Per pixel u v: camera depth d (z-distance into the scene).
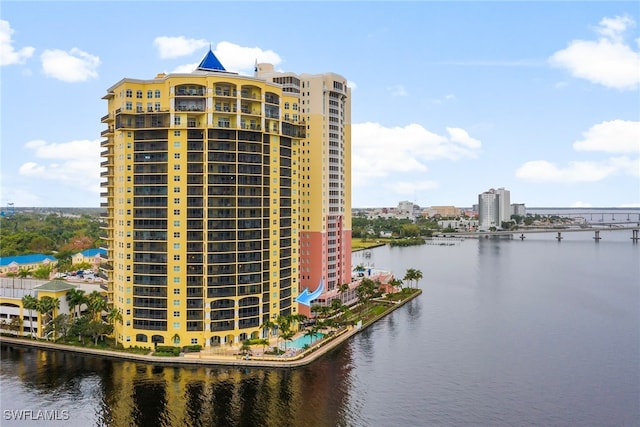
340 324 198.00
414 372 150.88
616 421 121.00
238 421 119.00
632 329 198.38
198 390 135.75
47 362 155.88
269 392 135.12
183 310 164.12
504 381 144.50
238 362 153.12
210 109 164.50
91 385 138.12
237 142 167.88
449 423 119.38
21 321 179.75
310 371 150.88
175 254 164.38
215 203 165.50
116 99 172.25
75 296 181.12
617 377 147.88
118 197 171.25
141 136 166.50
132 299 166.75
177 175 164.62
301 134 191.00
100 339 172.38
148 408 124.88
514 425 118.94
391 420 120.44
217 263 165.12
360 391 136.62
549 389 139.00
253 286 171.25
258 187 172.50
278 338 173.75
